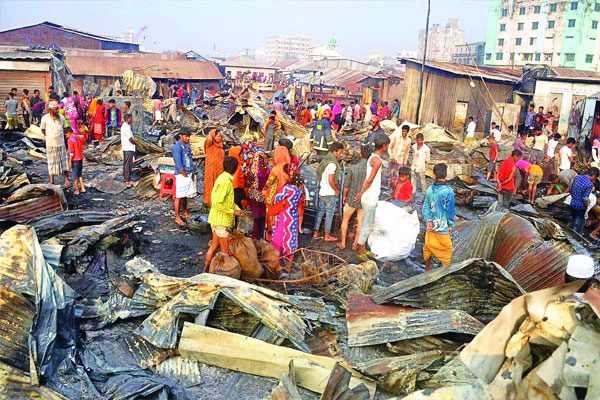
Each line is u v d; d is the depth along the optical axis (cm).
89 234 768
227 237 663
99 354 532
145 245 850
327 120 1563
